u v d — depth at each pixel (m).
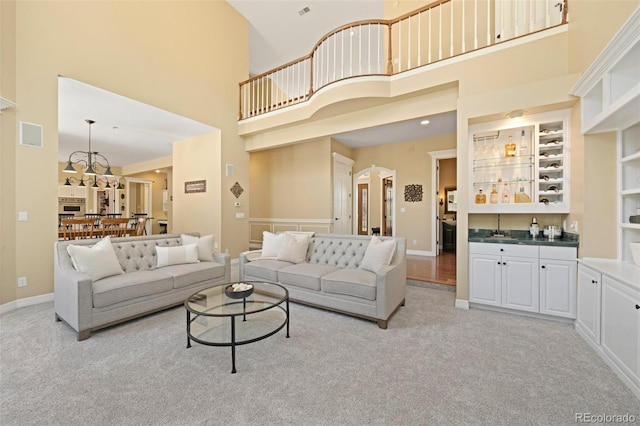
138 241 3.60
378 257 3.23
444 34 4.39
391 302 2.96
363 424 1.54
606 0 2.33
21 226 3.33
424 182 6.61
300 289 3.37
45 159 3.50
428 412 1.63
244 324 2.60
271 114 5.61
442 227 7.67
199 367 2.09
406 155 6.83
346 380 1.94
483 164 3.75
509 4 3.79
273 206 7.26
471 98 3.40
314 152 6.61
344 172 7.15
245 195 6.27
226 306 2.41
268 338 2.56
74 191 9.43
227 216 5.89
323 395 1.78
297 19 6.23
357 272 3.23
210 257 3.97
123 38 4.20
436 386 1.87
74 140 6.57
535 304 3.03
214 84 5.61
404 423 1.55
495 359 2.21
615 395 1.77
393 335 2.64
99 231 5.73
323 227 6.47
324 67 6.95
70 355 2.25
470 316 3.12
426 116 4.00
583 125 2.74
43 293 3.50
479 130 3.57
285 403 1.70
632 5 2.04
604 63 2.24
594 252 2.69
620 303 1.97
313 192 6.62
